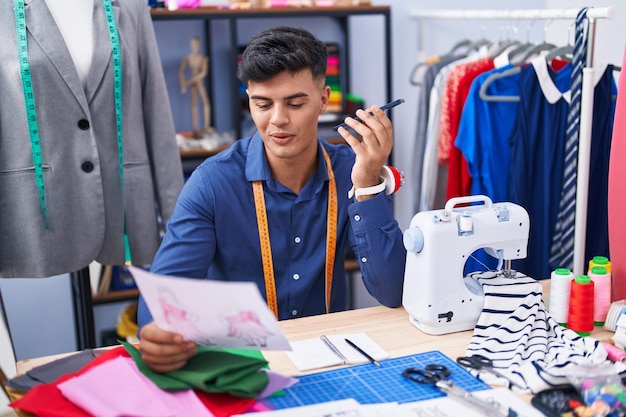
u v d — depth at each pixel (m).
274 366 1.38
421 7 3.37
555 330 1.48
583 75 1.93
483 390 1.27
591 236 2.34
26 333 3.12
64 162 2.09
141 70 2.22
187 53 3.14
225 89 3.21
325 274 1.82
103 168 2.15
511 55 2.56
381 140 1.55
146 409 1.17
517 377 1.28
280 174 1.74
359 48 3.34
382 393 1.26
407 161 3.51
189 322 1.20
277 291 1.80
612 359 1.37
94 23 2.10
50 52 2.03
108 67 2.11
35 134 2.04
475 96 2.42
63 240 2.12
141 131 2.21
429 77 2.92
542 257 2.46
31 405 1.20
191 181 1.77
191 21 3.12
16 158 2.06
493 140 2.43
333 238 1.81
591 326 1.52
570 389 1.25
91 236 2.15
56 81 2.04
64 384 1.25
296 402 1.24
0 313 2.41
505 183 2.46
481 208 1.56
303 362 1.38
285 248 1.78
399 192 3.53
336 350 1.43
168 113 2.26
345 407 1.21
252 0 2.93
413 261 1.53
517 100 2.42
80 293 2.48
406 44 3.39
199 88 3.03
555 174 2.44
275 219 1.77
